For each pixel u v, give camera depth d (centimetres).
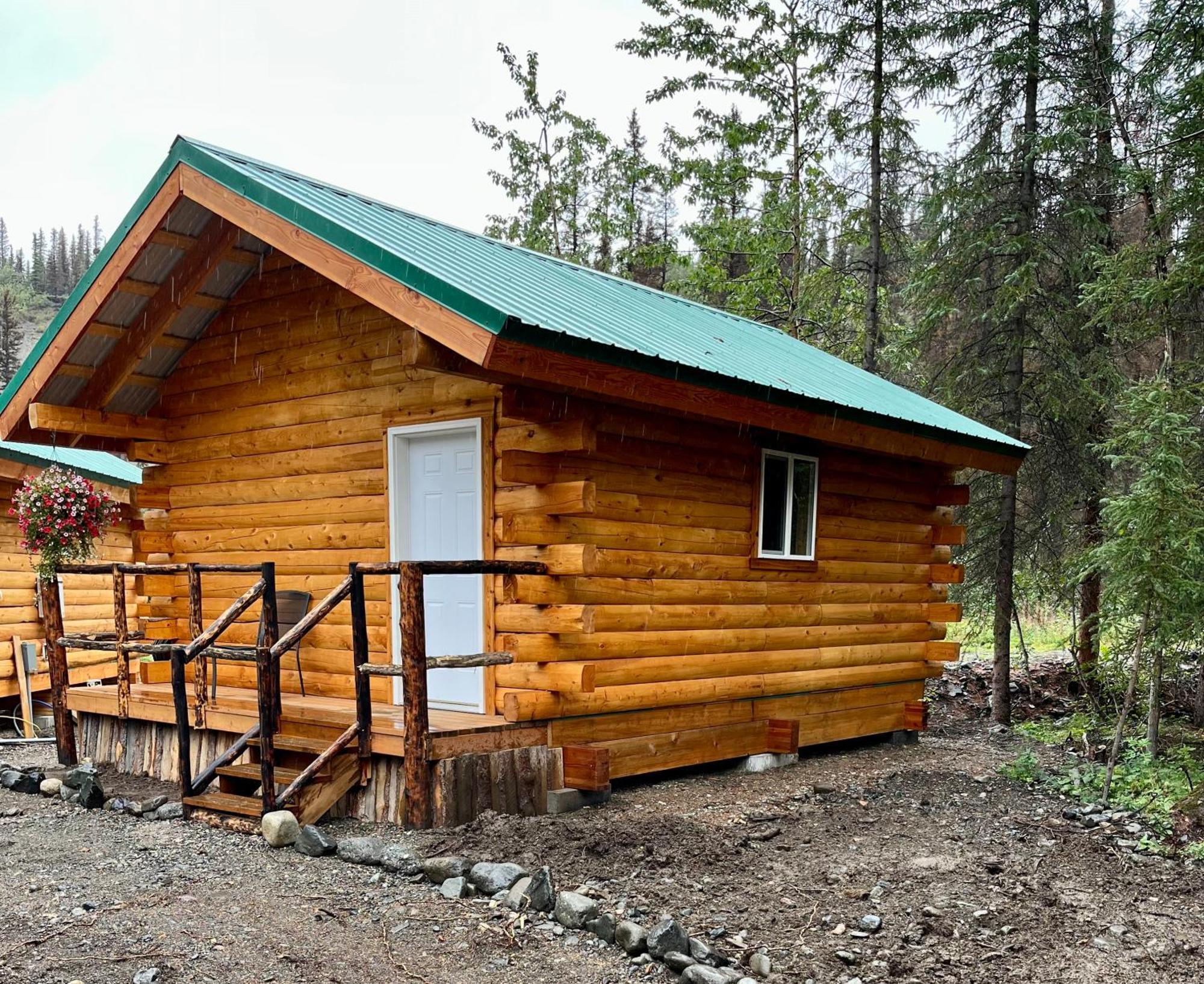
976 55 1434
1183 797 819
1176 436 833
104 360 953
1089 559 894
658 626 812
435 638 813
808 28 1823
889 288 2123
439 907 532
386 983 451
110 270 852
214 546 969
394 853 588
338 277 673
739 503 897
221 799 700
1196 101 1016
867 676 1065
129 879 577
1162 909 597
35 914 521
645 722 811
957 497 1161
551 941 495
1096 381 1356
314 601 884
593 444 706
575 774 731
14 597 1305
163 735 859
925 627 1153
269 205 716
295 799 656
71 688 928
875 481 1077
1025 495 1484
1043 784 925
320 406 884
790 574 959
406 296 633
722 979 445
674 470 828
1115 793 870
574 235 3241
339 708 745
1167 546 845
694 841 640
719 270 2498
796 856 653
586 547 699
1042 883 629
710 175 2383
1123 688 1085
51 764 966
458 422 779
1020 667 1653
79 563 888
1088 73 1367
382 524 834
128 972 452
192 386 989
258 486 931
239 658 693
